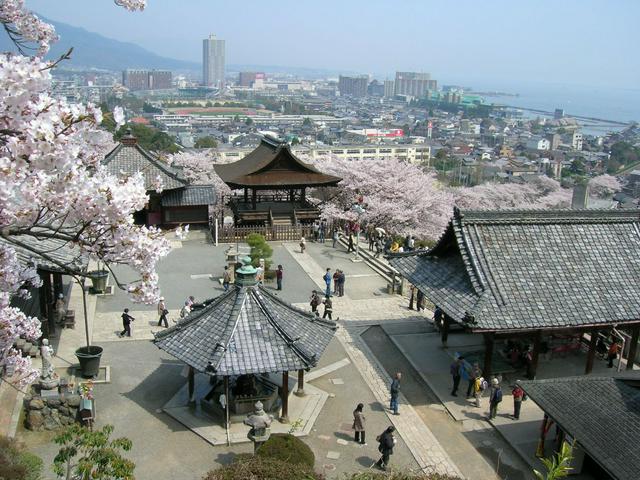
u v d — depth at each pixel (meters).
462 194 89.44
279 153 52.38
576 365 28.00
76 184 10.63
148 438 21.36
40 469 17.12
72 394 21.67
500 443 22.14
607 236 26.94
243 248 46.59
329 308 32.62
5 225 10.74
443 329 30.38
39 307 30.14
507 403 24.84
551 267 25.38
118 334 30.20
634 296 25.00
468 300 24.19
